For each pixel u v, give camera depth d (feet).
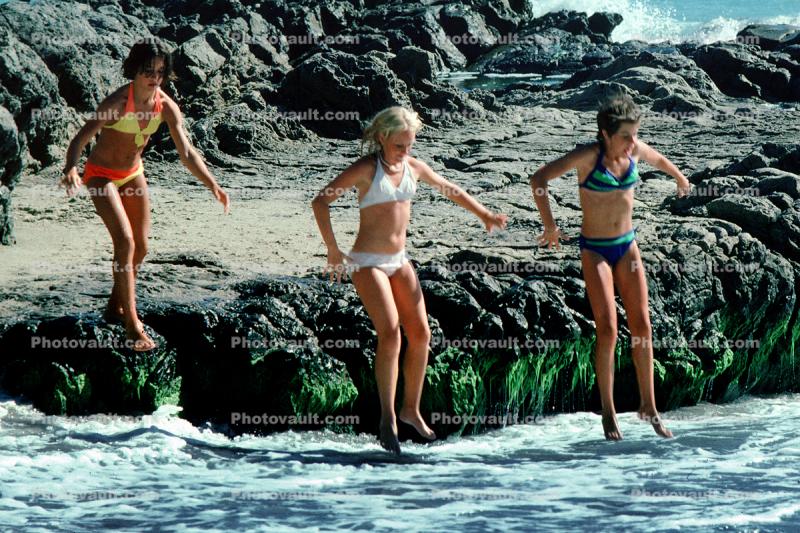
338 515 73.61
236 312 108.17
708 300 127.65
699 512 73.67
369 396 106.83
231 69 284.41
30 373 102.99
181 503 76.54
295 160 230.89
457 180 200.64
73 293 118.42
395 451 94.07
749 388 133.18
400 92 271.90
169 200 182.09
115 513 73.87
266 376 104.63
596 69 390.01
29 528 69.97
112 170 98.12
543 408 115.44
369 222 89.61
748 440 102.22
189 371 106.01
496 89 400.26
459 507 75.92
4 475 83.35
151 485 81.97
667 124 275.59
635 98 326.03
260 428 104.47
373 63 272.10
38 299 115.65
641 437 103.50
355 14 492.54
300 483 83.41
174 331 106.52
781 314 134.21
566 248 139.64
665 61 371.56
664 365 120.37
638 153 94.89
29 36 230.89
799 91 371.35
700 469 88.79
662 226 143.64
